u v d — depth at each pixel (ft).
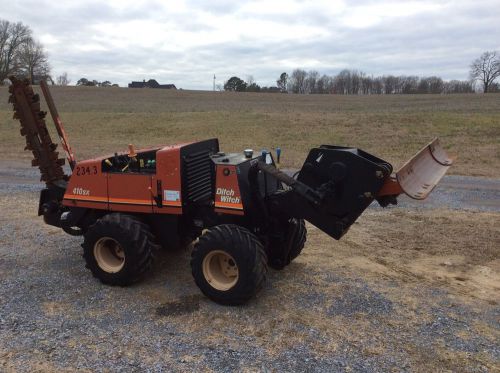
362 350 13.88
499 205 33.19
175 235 18.65
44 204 22.17
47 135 22.11
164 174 17.70
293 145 69.92
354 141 72.23
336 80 399.44
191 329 15.11
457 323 15.56
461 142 66.64
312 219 16.70
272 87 403.95
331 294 17.74
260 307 16.62
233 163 16.74
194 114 111.65
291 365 13.10
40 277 19.54
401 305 16.87
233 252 16.01
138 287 18.48
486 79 367.04
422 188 15.38
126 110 133.08
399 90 389.60
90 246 18.49
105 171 19.22
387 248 23.47
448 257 22.21
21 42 309.42
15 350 13.84
